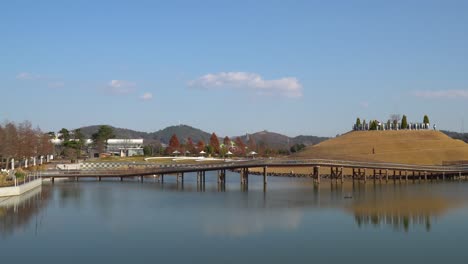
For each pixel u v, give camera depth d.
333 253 47.12
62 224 61.53
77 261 45.06
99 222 62.81
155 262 44.56
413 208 73.31
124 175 129.12
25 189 97.69
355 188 106.69
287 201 82.56
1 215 68.44
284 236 54.09
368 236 54.00
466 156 171.00
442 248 48.81
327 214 68.06
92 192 99.69
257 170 174.88
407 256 46.09
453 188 105.56
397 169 126.25
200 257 46.03
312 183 121.50
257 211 71.12
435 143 187.50
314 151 191.88
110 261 45.00
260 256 46.19
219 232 56.38
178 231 57.03
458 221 62.31
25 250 48.84
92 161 185.38
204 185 117.38
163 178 137.25
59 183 124.44
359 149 184.50
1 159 138.88
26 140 138.75
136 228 58.91
